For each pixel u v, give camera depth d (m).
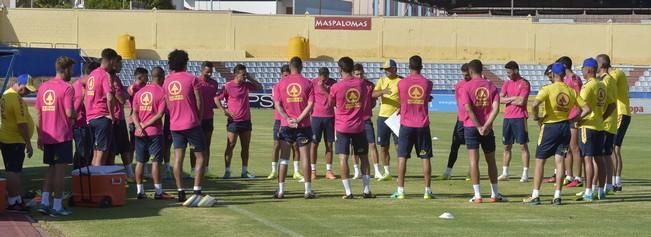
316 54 99.69
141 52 97.25
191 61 96.69
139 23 97.81
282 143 22.19
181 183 21.17
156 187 21.64
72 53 87.25
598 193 22.20
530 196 22.88
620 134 23.83
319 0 138.75
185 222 18.06
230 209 20.12
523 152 26.66
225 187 24.75
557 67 20.52
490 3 117.94
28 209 19.36
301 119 21.61
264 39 99.81
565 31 99.50
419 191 23.98
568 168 25.34
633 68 95.69
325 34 99.69
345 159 22.17
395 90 26.47
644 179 27.75
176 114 20.70
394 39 99.81
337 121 22.09
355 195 22.97
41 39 96.44
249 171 29.53
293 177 27.39
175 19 98.12
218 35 99.06
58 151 18.62
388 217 18.97
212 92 26.56
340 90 21.89
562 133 20.70
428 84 21.81
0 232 16.48
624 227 17.67
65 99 18.56
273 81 93.94
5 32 95.81
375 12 133.75
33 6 120.69
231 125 26.95
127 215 19.00
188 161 32.81
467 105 20.84
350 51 99.81
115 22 97.62
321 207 20.56
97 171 20.19
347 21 99.56
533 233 16.89
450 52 99.88
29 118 19.41
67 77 18.97
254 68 95.31
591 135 21.56
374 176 28.19
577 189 24.52
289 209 20.19
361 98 22.03
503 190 24.38
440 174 29.02
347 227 17.53
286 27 99.81
